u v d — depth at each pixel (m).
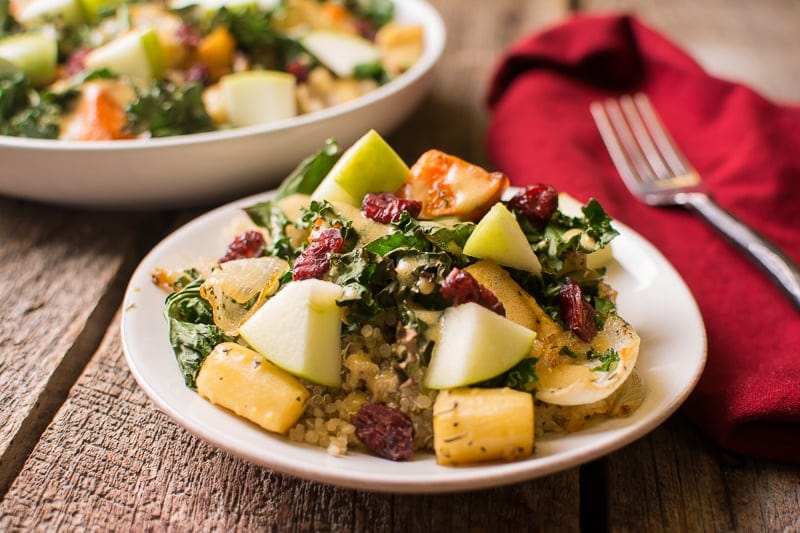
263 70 0.64
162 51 0.60
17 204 0.56
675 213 0.52
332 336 0.36
